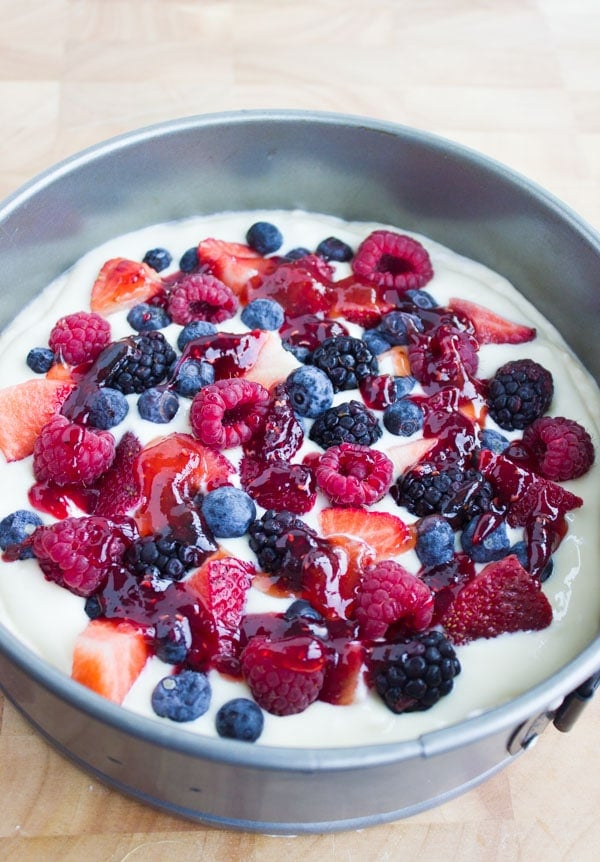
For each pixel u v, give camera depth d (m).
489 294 0.57
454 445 0.52
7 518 0.50
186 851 0.48
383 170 0.57
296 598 0.48
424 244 0.59
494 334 0.56
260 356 0.53
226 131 0.56
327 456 0.50
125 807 0.48
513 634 0.49
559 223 0.54
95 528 0.48
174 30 0.67
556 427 0.52
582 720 0.51
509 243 0.57
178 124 0.55
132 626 0.47
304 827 0.47
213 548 0.49
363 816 0.47
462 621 0.48
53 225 0.55
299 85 0.66
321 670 0.46
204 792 0.45
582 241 0.54
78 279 0.56
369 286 0.56
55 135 0.63
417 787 0.46
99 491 0.51
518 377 0.54
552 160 0.64
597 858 0.48
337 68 0.66
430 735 0.42
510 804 0.49
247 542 0.50
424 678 0.46
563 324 0.57
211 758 0.42
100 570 0.48
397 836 0.48
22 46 0.66
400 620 0.48
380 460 0.50
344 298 0.56
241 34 0.67
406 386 0.53
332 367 0.53
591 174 0.64
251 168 0.58
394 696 0.46
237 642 0.48
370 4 0.69
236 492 0.50
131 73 0.65
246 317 0.55
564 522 0.51
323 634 0.47
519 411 0.53
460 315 0.56
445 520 0.50
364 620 0.47
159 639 0.47
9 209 0.53
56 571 0.49
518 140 0.64
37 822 0.48
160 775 0.45
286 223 0.58
